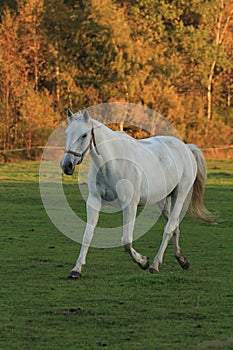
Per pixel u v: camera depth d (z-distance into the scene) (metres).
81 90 49.41
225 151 50.12
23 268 14.17
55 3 49.44
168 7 51.97
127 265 14.65
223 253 16.11
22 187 30.06
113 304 11.32
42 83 51.16
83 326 10.13
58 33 49.66
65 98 49.44
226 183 32.41
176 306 11.27
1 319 10.45
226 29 56.38
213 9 53.72
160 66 50.03
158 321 10.42
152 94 49.38
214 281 13.08
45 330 9.94
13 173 35.97
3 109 46.06
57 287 12.48
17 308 11.05
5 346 9.25
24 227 19.72
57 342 9.42
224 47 55.53
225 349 9.16
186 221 21.31
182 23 52.09
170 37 52.66
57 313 10.77
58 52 49.47
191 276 13.52
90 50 48.94
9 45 47.09
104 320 10.42
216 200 26.36
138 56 48.75
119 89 49.16
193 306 11.29
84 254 13.37
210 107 54.47
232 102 57.22
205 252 16.23
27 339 9.54
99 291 12.20
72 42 49.25
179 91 53.69
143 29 51.44
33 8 49.16
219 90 56.38
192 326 10.20
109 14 48.78
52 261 14.96
